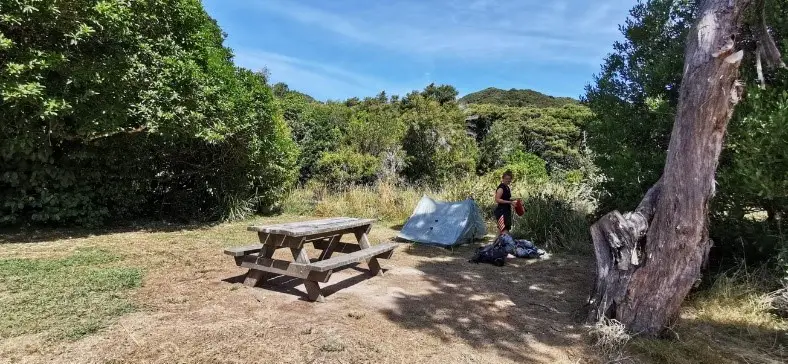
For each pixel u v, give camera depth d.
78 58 6.56
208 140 8.09
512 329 4.06
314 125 16.00
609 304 4.00
